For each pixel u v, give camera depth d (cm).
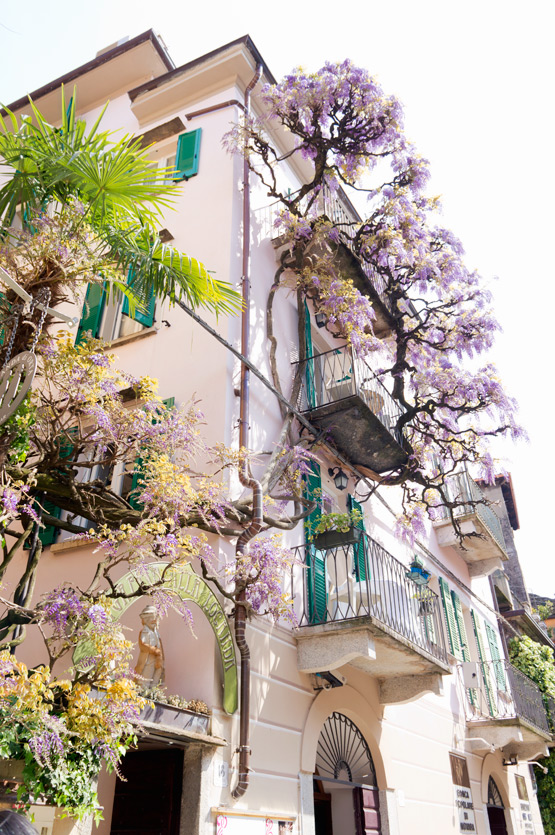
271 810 696
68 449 768
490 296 1206
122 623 718
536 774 1909
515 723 1357
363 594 871
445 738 1254
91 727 465
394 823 935
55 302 605
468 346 1184
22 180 650
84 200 660
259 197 1080
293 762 754
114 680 504
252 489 765
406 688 984
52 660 487
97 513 656
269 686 744
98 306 1003
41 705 439
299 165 1278
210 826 609
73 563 799
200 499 641
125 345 957
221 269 936
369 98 1087
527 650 1964
